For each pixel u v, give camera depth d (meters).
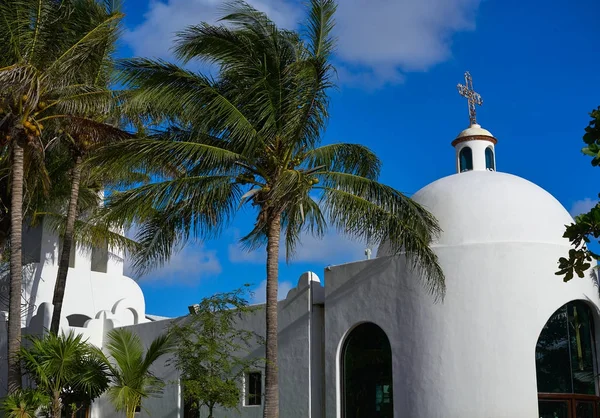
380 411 19.72
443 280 18.28
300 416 21.05
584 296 18.98
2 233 24.91
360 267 20.61
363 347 20.44
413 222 17.03
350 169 18.55
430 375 18.73
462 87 23.11
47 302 26.80
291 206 17.31
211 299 21.44
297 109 16.50
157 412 25.23
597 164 8.62
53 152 24.03
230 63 16.56
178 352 21.53
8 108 18.91
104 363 19.41
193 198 16.70
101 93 20.02
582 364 18.81
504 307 18.44
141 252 17.59
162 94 16.47
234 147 16.95
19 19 18.47
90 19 19.33
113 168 17.41
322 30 16.80
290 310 22.00
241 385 22.70
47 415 19.23
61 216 26.33
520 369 18.08
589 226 9.05
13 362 18.66
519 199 19.83
